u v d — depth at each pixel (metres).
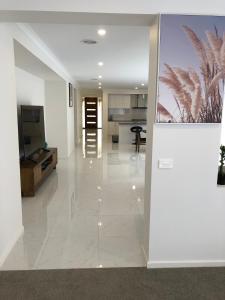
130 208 3.81
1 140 2.44
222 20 2.05
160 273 2.34
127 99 13.20
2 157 2.46
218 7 2.06
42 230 3.11
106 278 2.26
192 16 2.04
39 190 4.57
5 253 2.53
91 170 6.09
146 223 2.51
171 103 2.12
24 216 3.49
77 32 3.42
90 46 4.15
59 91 6.99
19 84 4.75
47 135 7.24
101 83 10.26
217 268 2.41
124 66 6.07
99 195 4.36
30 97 5.47
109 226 3.24
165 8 2.04
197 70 2.10
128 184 5.00
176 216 2.34
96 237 2.96
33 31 3.34
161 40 2.04
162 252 2.40
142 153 8.48
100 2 2.02
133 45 4.11
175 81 2.10
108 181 5.18
